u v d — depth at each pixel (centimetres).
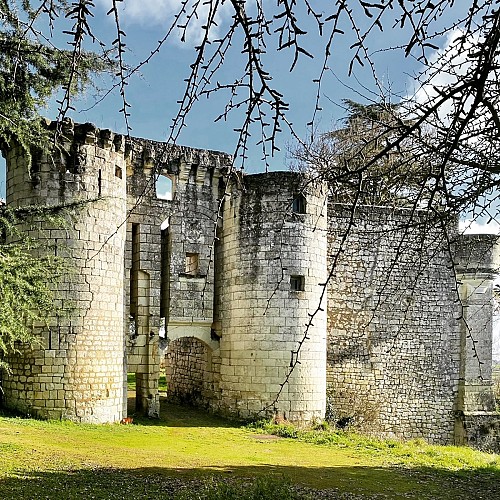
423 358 2372
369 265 2314
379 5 300
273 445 1702
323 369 2047
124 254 1939
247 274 2031
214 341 2139
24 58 1204
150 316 1997
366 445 1844
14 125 1269
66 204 1520
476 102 322
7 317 1210
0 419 1609
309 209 2042
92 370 1728
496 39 323
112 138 1833
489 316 2395
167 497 1046
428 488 1334
